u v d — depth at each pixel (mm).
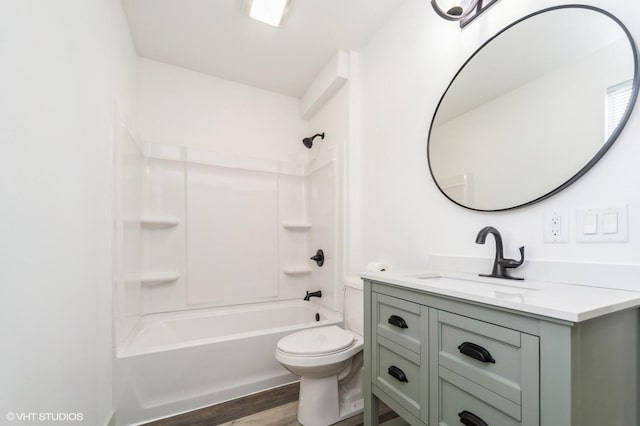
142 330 1973
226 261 2482
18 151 690
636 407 738
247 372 1748
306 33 2010
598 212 885
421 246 1591
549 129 1013
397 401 1084
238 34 2010
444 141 1438
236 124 2652
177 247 2311
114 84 1503
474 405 800
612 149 863
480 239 1106
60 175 899
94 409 1172
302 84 2697
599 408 641
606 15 887
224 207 2502
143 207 2203
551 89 1014
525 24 1107
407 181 1707
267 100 2807
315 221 2625
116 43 1560
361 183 2160
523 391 668
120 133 1562
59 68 895
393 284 1124
